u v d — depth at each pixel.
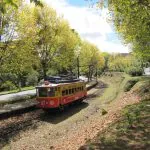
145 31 25.48
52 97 33.19
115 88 66.31
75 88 40.16
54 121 29.52
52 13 45.53
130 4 18.92
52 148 18.94
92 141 14.16
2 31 30.78
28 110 33.03
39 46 44.97
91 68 90.31
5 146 20.88
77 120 29.30
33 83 66.69
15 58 32.72
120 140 13.58
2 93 46.69
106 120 21.30
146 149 12.09
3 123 26.69
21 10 32.91
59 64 49.28
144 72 85.56
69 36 48.16
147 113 19.03
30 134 24.09
